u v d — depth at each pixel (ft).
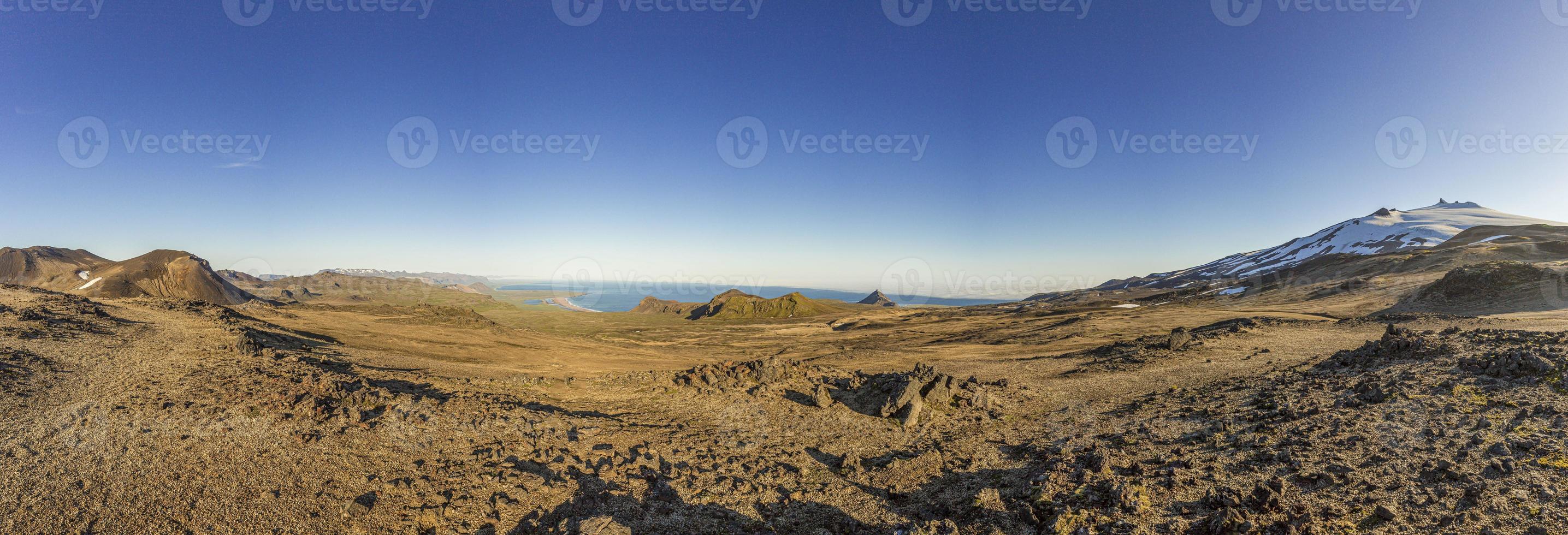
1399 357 70.69
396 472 41.93
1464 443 37.60
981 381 88.63
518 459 46.55
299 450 42.93
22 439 39.70
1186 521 32.27
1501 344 67.41
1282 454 40.27
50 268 312.50
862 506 42.11
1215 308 284.82
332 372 68.90
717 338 315.58
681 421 60.85
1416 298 205.16
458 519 37.04
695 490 44.11
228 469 38.96
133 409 47.39
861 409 66.69
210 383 57.06
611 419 60.13
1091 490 38.52
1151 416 60.49
